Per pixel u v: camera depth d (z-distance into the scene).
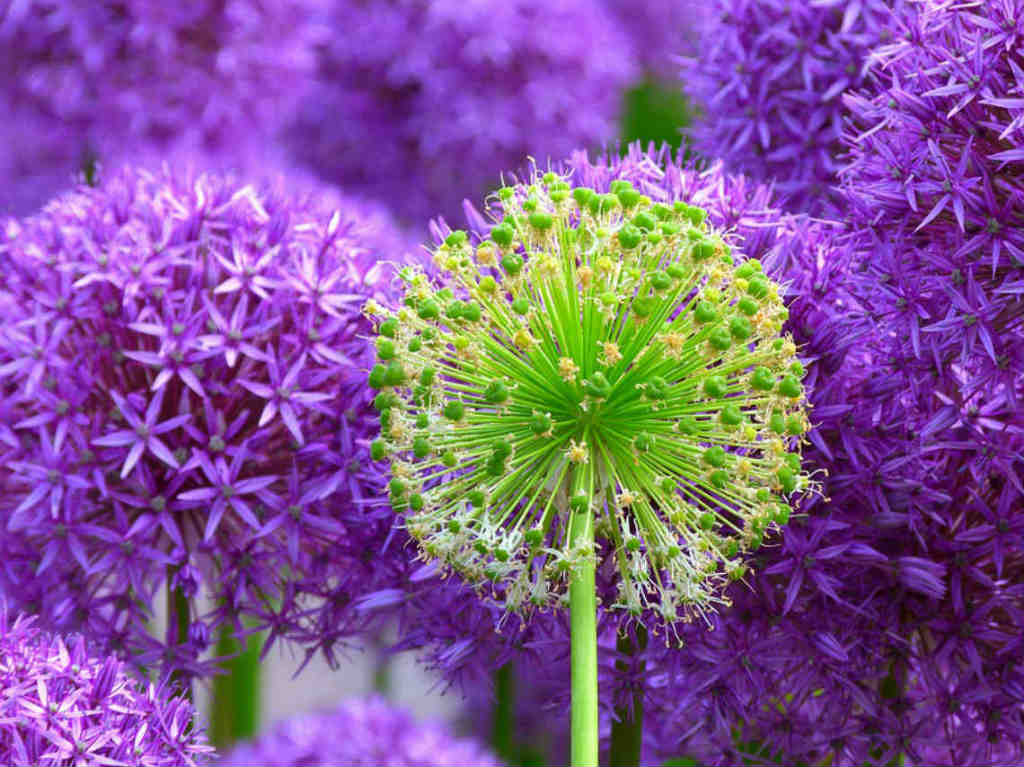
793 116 0.87
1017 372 0.78
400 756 0.98
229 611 0.84
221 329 0.82
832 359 0.79
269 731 1.02
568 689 0.82
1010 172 0.77
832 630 0.80
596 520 0.74
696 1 0.92
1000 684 0.80
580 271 0.72
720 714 0.80
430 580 0.82
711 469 0.73
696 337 0.73
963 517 0.81
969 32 0.78
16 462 0.82
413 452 0.75
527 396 0.73
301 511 0.82
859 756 0.82
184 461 0.82
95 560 0.84
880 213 0.78
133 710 0.76
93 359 0.84
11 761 0.74
